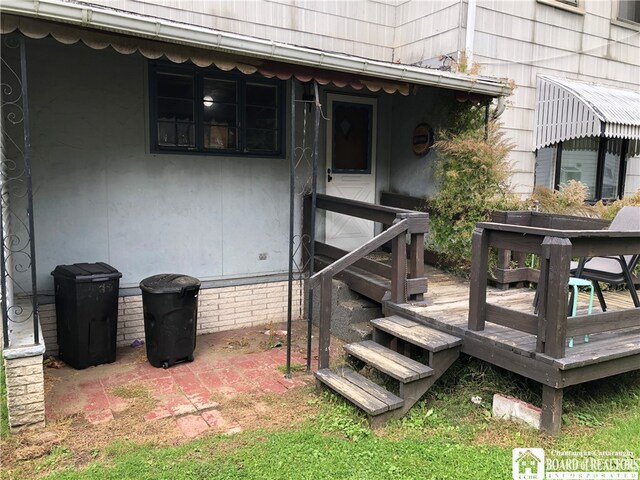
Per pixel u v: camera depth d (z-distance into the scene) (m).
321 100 6.71
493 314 3.92
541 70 7.55
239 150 6.17
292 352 5.35
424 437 3.52
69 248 5.26
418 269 4.92
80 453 3.32
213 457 3.23
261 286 6.35
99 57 5.21
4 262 3.63
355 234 7.25
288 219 6.58
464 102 6.11
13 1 3.20
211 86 5.92
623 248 3.68
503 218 5.61
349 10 7.16
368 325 5.43
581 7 7.84
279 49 4.23
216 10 6.20
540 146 7.45
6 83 4.79
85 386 4.45
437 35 6.84
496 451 3.29
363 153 7.23
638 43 8.81
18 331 4.00
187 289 4.86
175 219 5.80
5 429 3.60
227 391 4.36
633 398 4.06
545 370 3.42
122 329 5.55
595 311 4.74
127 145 5.46
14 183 4.93
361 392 3.91
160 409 4.00
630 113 6.98
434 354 3.95
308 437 3.50
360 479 2.97
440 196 6.19
